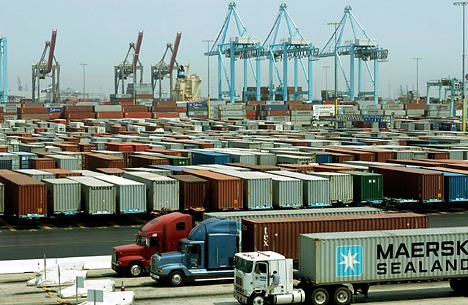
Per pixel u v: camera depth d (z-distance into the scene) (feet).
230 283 160.15
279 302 134.10
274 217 173.99
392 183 282.97
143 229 169.99
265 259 134.10
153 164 316.81
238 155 334.03
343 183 263.70
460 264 144.05
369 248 138.51
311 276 136.36
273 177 261.44
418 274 141.90
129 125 611.88
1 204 239.71
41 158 324.19
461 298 146.00
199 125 636.89
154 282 161.07
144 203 243.40
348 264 136.98
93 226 237.66
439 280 146.92
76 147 404.57
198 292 150.92
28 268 173.68
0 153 344.08
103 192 238.68
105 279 162.71
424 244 141.90
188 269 156.35
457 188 272.10
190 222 169.27
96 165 332.19
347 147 403.34
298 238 154.20
